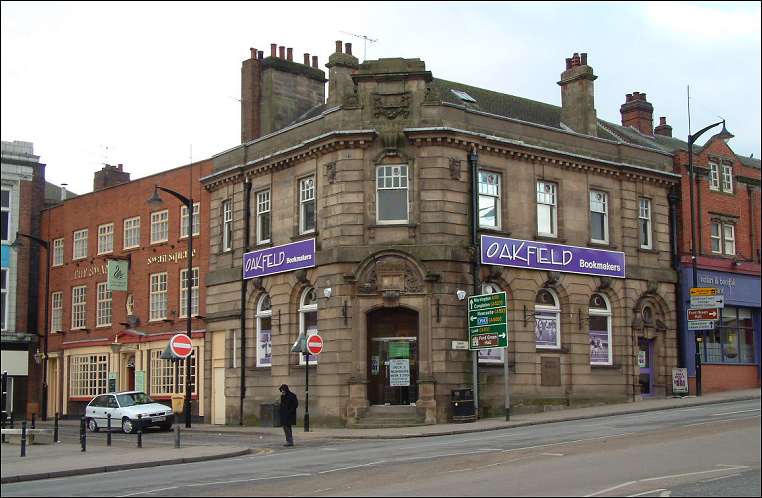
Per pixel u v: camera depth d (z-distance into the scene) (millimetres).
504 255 34438
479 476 16047
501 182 35344
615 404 36781
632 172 39281
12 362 51844
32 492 16844
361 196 33438
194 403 40875
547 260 35812
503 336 31203
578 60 40688
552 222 36875
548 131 37000
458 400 31953
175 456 22984
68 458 23172
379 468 18047
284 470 18781
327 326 33375
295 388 34875
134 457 22953
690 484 14297
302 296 35594
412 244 33062
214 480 17469
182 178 43844
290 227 36219
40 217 54188
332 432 30375
